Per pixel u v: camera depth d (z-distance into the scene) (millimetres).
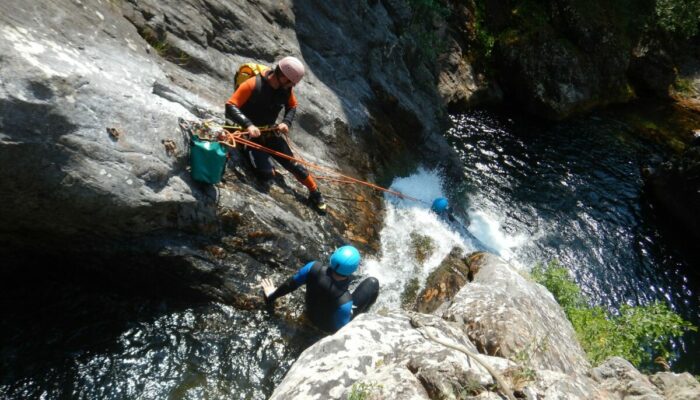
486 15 13016
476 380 2709
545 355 3633
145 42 4949
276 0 7344
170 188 4141
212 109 5305
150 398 3799
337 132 7258
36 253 4211
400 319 3512
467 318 3984
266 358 4316
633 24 14328
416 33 10469
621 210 9555
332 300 4305
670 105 14141
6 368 3746
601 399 2951
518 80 12633
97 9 4434
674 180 9438
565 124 12422
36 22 3611
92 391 3754
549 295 5109
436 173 8992
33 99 3271
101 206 3771
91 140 3621
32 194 3545
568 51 12641
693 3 14469
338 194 6500
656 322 5582
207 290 4562
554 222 8945
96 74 3814
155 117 4129
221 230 4617
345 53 8312
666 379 3617
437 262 6426
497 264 5246
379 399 2568
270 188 5539
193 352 4199
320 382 2879
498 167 10195
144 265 4352
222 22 6387
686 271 8469
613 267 8305
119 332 4195
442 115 10391
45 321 4137
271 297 4656
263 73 4902
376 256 6117
